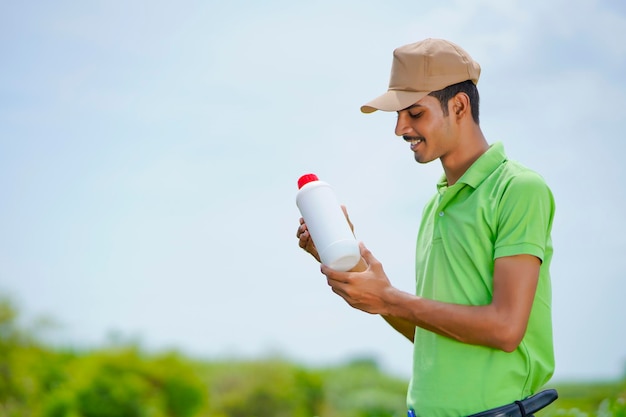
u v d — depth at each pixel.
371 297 3.06
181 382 17.72
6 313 17.55
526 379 3.11
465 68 3.16
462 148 3.21
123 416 17.14
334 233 3.10
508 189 3.06
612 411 6.11
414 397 3.18
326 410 18.16
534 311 3.12
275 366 18.28
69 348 17.86
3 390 17.16
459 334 2.99
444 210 3.21
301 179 3.27
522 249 2.98
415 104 3.14
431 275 3.21
